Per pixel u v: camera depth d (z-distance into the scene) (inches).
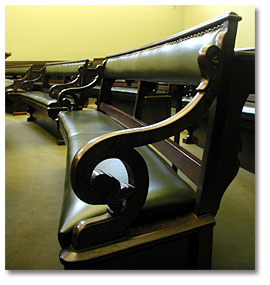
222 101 27.9
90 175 22.3
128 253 25.8
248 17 198.1
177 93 79.3
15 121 159.6
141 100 59.5
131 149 24.1
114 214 25.0
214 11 239.0
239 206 59.2
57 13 250.7
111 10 266.1
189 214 29.4
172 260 29.1
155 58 44.0
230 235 48.9
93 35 265.1
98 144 22.1
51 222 53.8
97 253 24.1
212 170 28.8
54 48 256.2
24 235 49.6
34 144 111.0
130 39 278.8
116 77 70.8
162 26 287.4
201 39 31.3
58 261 42.7
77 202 27.9
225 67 27.3
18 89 195.9
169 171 33.9
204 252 29.5
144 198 26.1
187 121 26.5
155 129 24.8
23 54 249.1
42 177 76.5
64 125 65.4
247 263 41.4
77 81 101.7
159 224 27.8
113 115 72.1
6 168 83.4
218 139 28.5
